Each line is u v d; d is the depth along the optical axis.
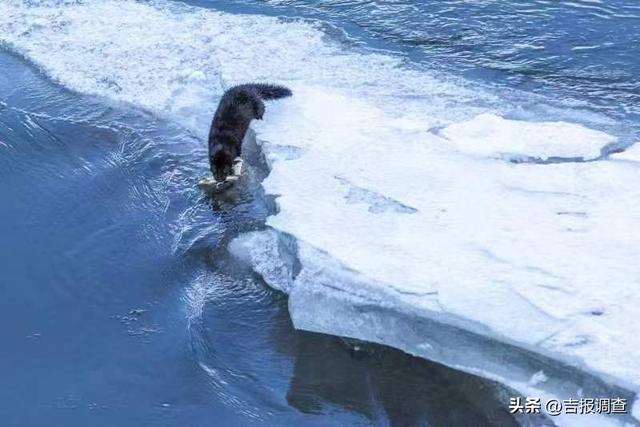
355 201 9.23
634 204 8.83
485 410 7.51
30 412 7.68
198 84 12.70
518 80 12.19
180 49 13.68
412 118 10.93
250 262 9.48
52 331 8.65
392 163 9.83
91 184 11.02
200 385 8.01
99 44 14.09
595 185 9.19
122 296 9.16
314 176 9.71
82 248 9.88
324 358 8.25
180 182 10.91
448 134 10.38
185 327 8.72
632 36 13.21
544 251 8.22
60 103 12.69
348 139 10.41
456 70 12.52
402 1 14.95
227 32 14.09
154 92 12.64
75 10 15.50
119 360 8.30
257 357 8.34
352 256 8.39
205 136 11.62
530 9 14.28
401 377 7.95
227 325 8.74
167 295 9.20
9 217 10.41
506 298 7.69
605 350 7.09
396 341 8.07
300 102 11.45
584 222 8.60
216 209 10.38
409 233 8.64
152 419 7.63
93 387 7.97
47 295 9.12
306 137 10.57
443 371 7.91
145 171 11.16
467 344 7.71
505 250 8.27
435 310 7.68
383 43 13.47
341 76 12.38
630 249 8.16
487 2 14.65
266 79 12.40
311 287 8.33
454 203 9.04
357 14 14.59
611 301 7.55
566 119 11.03
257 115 11.05
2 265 9.55
